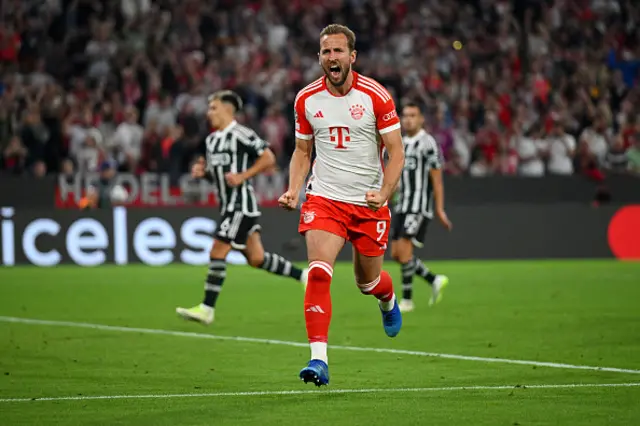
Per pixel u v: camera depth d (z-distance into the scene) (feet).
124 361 72.64
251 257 100.32
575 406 54.60
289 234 176.45
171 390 60.59
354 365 70.38
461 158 204.95
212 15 227.61
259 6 233.35
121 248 173.27
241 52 218.59
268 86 211.00
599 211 186.19
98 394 59.31
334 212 61.52
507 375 65.62
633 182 191.62
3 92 203.10
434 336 86.28
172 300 119.14
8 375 66.39
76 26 223.71
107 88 203.41
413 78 221.66
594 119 219.20
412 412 53.26
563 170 203.72
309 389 60.80
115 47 218.18
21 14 218.18
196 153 189.26
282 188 180.14
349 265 177.78
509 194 186.29
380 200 58.39
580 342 81.76
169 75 209.97
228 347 80.23
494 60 236.84
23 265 170.30
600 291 127.13
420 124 107.86
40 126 189.78
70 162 178.29
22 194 172.76
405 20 239.91
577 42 242.58
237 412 53.47
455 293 125.70
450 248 181.68
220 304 115.34
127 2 226.17
